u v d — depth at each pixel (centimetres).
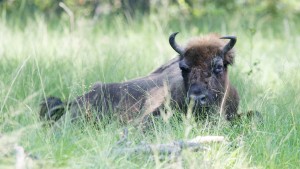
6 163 2283
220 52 3081
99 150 2405
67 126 2809
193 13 6888
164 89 3222
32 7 6662
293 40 6019
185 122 2825
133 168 2364
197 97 2947
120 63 4028
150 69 4038
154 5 6812
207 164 2391
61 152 2480
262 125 2911
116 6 6831
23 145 2502
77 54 4094
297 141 2728
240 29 5947
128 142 2552
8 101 3052
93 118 3019
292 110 3059
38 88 3472
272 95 3428
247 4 7356
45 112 3303
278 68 4278
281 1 7394
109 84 3469
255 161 2581
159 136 2623
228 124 2992
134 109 3288
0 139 2370
